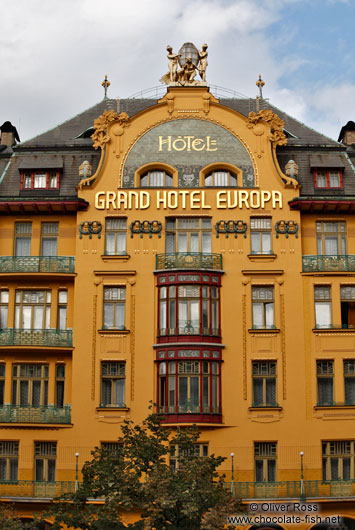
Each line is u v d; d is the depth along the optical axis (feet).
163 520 103.19
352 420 132.98
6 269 138.00
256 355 134.92
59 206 139.33
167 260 137.80
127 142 143.33
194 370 132.98
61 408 133.28
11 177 146.00
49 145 149.07
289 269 138.21
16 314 138.62
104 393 134.41
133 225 139.33
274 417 132.77
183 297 135.85
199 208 140.46
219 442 131.75
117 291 138.00
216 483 115.55
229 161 142.61
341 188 144.97
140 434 110.73
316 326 136.46
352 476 131.85
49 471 131.95
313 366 134.62
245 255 138.62
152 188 141.18
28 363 136.46
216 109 145.07
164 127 144.25
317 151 149.07
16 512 123.03
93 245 138.92
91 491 106.83
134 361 134.31
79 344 135.13
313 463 131.34
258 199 140.77
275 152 144.87
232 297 137.08
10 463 132.36
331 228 142.31
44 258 138.10
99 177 141.59
